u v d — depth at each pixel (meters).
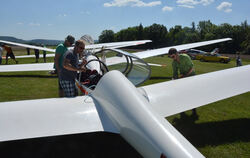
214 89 3.07
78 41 3.14
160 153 1.64
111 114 2.27
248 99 5.30
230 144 2.99
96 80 3.43
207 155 2.71
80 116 2.34
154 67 11.98
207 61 20.25
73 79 3.37
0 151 2.70
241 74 3.46
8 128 2.06
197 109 4.45
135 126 1.92
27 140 2.99
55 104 2.61
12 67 7.26
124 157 2.61
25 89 5.82
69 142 2.94
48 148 2.80
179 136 1.72
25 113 2.34
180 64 3.94
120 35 76.38
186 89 3.12
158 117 1.93
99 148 2.80
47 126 2.14
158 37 64.19
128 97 2.18
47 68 7.20
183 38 61.59
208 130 3.43
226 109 4.48
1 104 2.55
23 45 9.41
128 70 3.85
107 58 4.07
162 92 3.06
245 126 3.59
